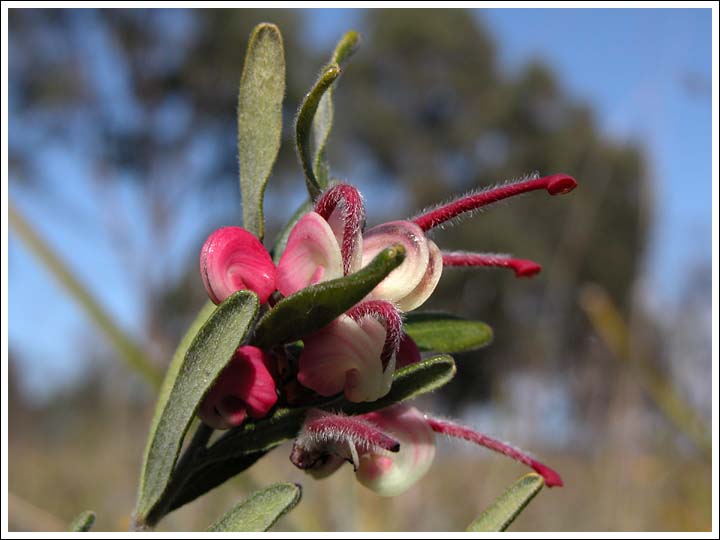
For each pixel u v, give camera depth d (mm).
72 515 5645
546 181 1381
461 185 22250
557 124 21797
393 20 22453
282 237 1527
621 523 4734
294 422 1363
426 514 4684
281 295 1372
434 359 1341
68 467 6496
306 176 1406
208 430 1412
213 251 1324
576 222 11766
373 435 1260
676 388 4586
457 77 22422
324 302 1222
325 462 1431
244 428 1375
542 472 1464
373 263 1170
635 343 4855
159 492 1341
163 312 12820
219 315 1235
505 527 1415
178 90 19359
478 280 13234
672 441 4891
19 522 3850
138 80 19062
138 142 18828
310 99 1363
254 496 1352
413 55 22562
